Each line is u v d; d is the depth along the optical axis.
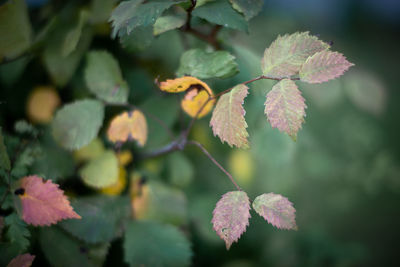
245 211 0.53
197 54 0.56
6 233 0.54
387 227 1.82
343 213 1.83
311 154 1.68
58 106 0.62
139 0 0.54
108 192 0.60
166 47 0.63
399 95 2.64
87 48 0.60
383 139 2.15
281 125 0.52
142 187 0.62
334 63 0.52
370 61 3.21
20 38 0.59
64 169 0.58
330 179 1.88
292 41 0.53
